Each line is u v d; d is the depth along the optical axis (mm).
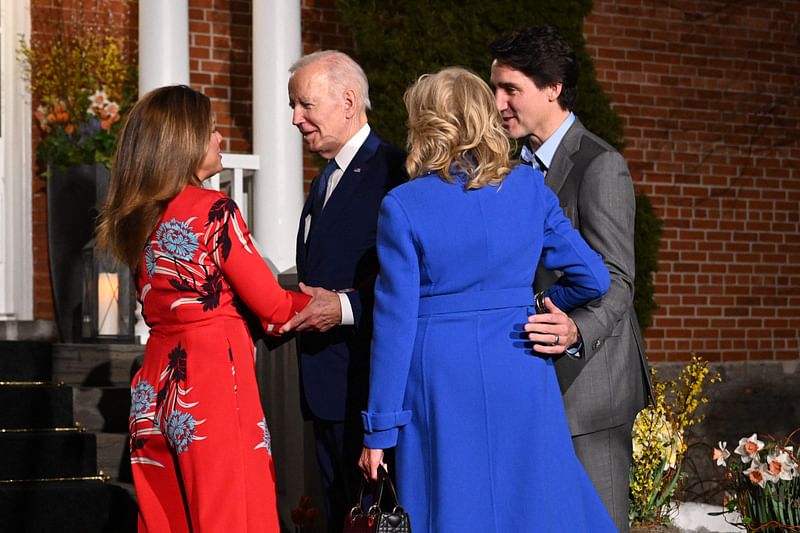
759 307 9898
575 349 3350
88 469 5859
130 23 8320
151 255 3500
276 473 5684
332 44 8883
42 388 6102
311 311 3609
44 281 8023
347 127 3877
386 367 3141
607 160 3609
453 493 3088
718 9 9859
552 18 7164
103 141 7480
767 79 10031
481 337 3184
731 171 9859
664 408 5953
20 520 5332
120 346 6637
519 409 3166
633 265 3570
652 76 9602
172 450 3496
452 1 7059
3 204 7984
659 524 5418
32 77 7930
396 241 3160
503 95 3787
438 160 3227
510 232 3227
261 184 7410
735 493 5320
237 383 3490
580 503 3225
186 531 3484
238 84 8578
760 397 9523
